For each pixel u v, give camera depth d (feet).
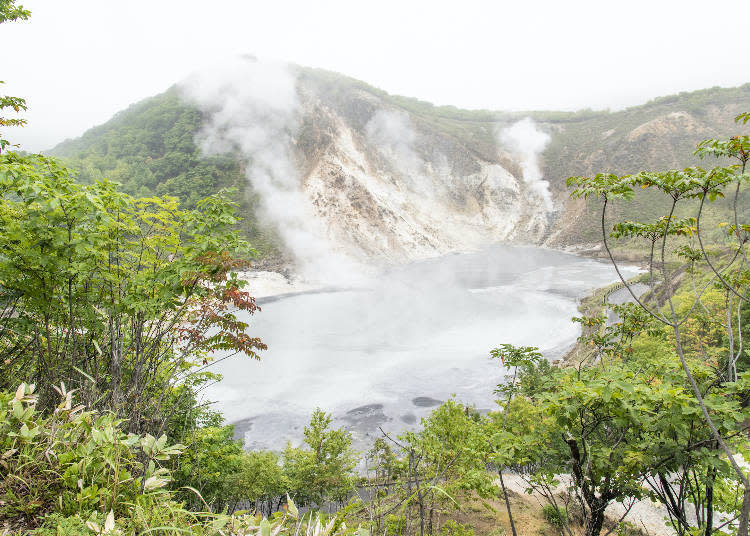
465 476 25.82
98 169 387.55
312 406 117.60
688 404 14.39
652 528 47.93
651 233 13.55
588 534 16.25
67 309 16.06
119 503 8.90
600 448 16.96
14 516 8.35
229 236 17.57
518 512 52.47
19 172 14.20
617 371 15.51
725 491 18.94
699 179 11.84
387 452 30.76
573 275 303.07
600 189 13.03
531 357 23.02
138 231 17.75
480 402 118.42
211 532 8.35
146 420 14.87
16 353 17.13
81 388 14.28
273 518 8.34
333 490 56.90
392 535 12.45
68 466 9.36
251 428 106.32
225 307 18.24
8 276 14.88
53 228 14.61
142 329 16.76
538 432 18.57
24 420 9.74
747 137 11.08
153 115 488.44
